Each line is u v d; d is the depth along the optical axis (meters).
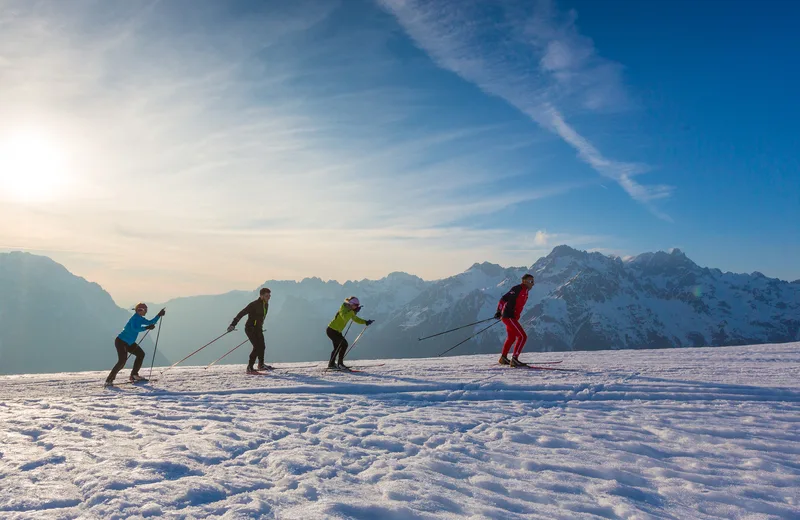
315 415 6.98
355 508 3.32
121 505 3.38
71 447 5.20
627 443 5.05
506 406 7.45
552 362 13.54
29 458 4.77
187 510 3.30
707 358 13.18
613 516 3.27
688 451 4.79
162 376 13.05
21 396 9.91
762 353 14.20
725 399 7.48
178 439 5.48
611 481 3.94
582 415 6.59
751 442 5.09
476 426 6.09
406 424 6.23
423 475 4.08
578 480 4.00
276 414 7.07
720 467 4.33
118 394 9.83
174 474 4.16
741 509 3.42
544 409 7.12
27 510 3.37
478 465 4.41
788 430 5.55
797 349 15.14
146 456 4.71
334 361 13.25
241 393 9.50
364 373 12.05
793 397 7.48
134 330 12.02
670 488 3.78
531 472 4.22
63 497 3.62
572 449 4.92
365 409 7.43
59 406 8.31
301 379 11.12
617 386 8.45
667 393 7.86
